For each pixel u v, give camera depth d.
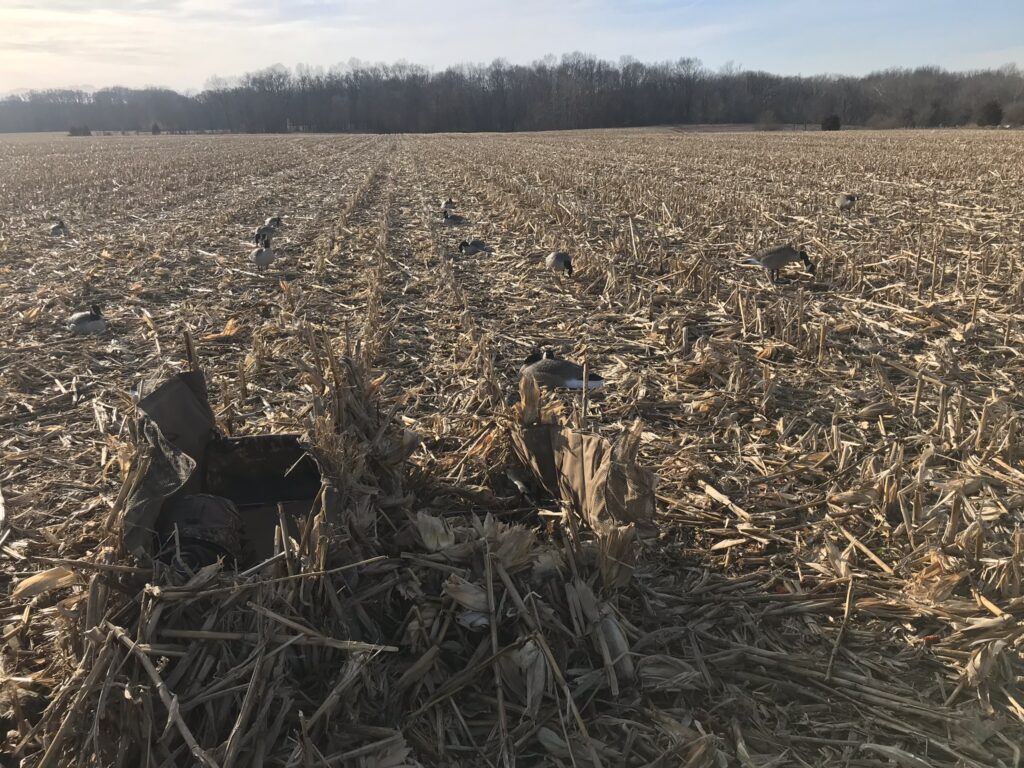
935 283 11.16
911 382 7.51
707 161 35.16
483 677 3.52
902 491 4.98
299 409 6.74
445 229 17.33
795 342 8.62
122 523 3.32
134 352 8.83
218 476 4.91
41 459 6.06
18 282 12.49
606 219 17.97
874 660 3.74
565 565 3.91
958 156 33.59
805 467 5.59
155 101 160.75
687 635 3.87
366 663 3.30
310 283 12.16
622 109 128.62
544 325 9.80
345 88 154.38
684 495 5.27
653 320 9.69
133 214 20.61
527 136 78.50
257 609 3.17
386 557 3.82
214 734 2.97
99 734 2.79
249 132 145.00
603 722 3.32
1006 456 5.68
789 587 4.28
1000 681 3.54
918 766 3.10
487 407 6.71
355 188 26.30
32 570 4.42
